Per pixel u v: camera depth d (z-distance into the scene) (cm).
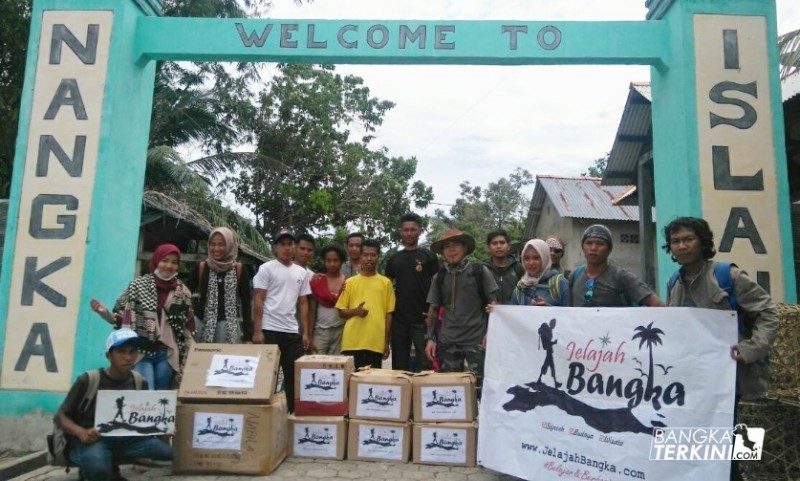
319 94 1820
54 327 498
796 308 391
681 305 355
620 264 1781
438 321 518
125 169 552
